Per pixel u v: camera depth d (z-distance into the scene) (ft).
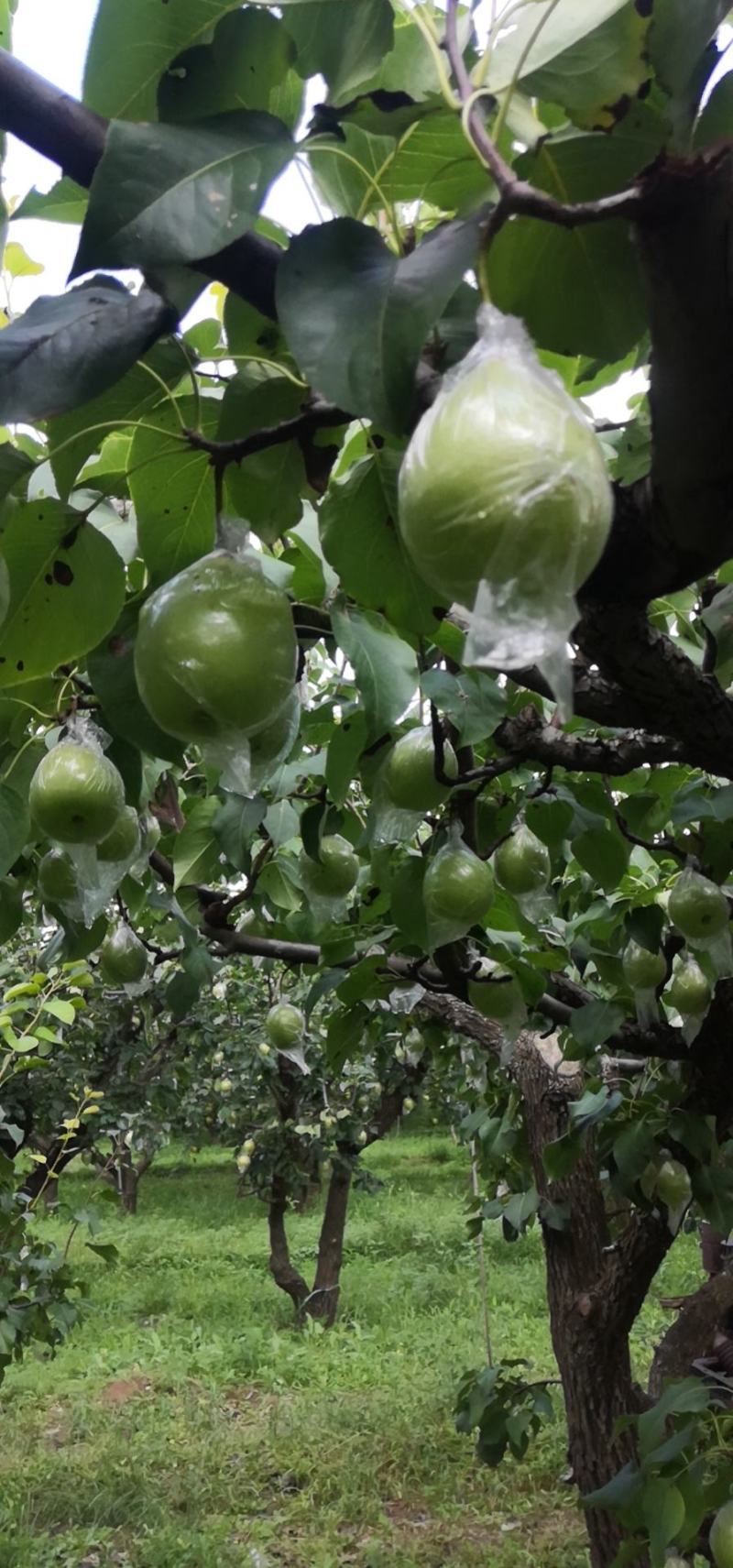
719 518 2.92
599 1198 12.50
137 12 2.93
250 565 3.20
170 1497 19.27
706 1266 16.16
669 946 8.23
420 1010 13.29
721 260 2.52
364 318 2.55
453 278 2.54
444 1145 68.08
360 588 4.00
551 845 7.46
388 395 2.51
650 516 3.04
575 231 3.42
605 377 4.96
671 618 7.32
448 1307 31.12
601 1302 11.58
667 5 2.79
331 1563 16.74
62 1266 15.21
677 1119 9.28
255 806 7.59
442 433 2.27
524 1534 17.98
